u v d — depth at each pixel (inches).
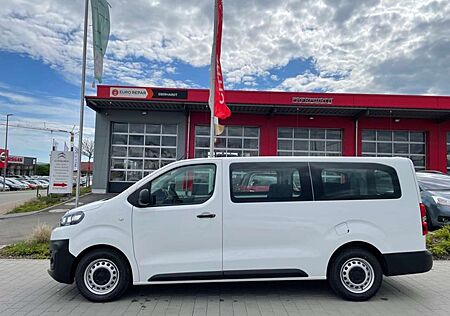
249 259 189.6
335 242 192.9
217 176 196.5
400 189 200.5
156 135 835.4
